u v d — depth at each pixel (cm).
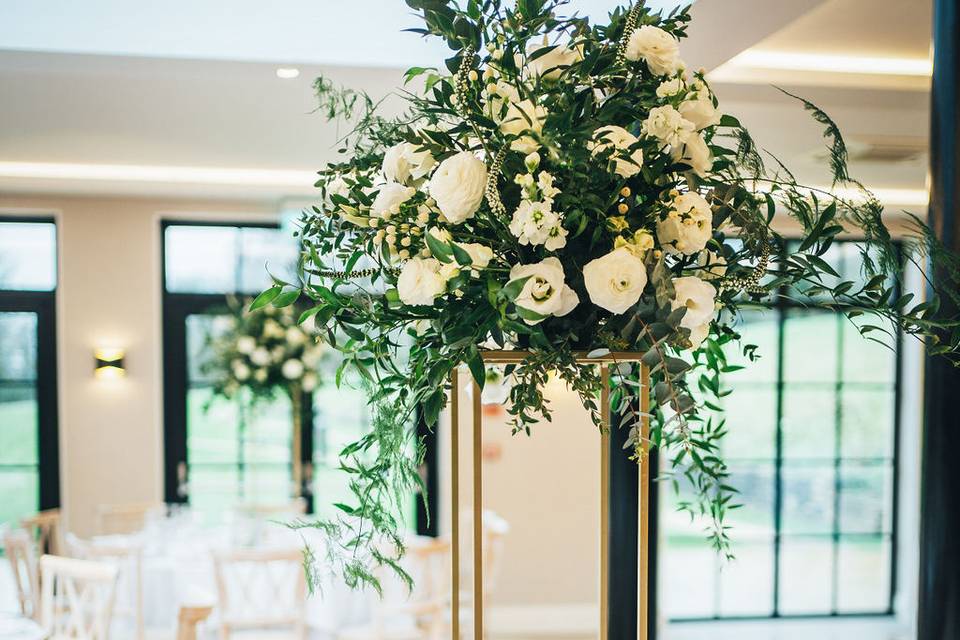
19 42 356
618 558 262
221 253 709
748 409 747
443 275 117
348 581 114
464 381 179
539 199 115
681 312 114
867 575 754
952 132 188
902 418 750
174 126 480
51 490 686
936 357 185
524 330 119
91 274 678
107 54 365
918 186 589
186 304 704
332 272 132
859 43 361
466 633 552
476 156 128
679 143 121
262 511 606
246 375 601
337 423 709
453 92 129
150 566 505
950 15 190
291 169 606
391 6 332
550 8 129
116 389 679
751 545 746
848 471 753
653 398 121
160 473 686
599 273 115
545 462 695
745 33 289
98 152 550
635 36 126
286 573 477
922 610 190
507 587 696
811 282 129
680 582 741
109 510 612
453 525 136
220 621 462
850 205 126
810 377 750
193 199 689
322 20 345
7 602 614
